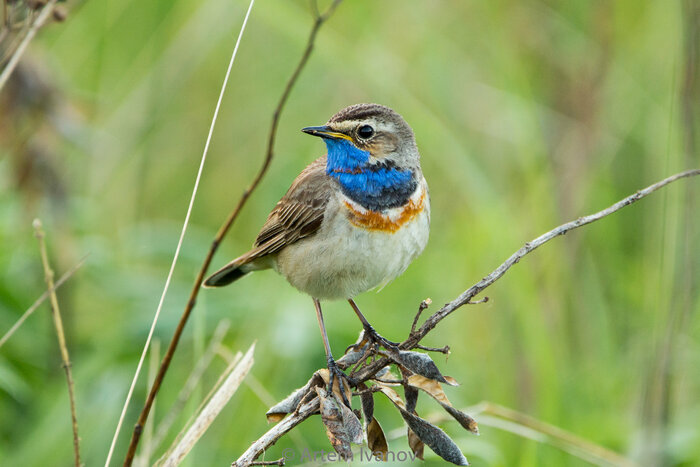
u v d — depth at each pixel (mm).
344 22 14836
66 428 10773
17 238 12477
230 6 14844
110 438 10961
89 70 14758
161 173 15336
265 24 15391
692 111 12164
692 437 11617
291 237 10352
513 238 12789
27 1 9422
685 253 11906
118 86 15094
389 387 7902
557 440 10320
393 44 15094
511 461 11773
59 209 12477
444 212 15461
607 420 12047
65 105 12367
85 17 14859
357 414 8188
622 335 13930
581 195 14195
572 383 12703
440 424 11055
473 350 13289
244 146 15438
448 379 7805
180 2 15305
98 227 14234
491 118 15164
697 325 12852
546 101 15117
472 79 15352
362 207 10070
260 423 11469
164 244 13336
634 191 14922
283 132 15445
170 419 9258
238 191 15328
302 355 12000
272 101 15484
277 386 11844
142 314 12156
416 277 14617
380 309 13844
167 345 11992
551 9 15180
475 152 15164
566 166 14539
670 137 12172
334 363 8328
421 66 15227
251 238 14992
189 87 15461
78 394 11148
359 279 10203
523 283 12227
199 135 15469
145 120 14906
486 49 15500
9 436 11203
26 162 12234
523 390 12438
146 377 11664
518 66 14477
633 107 14773
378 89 14930
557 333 12969
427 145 14641
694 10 12109
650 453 11445
